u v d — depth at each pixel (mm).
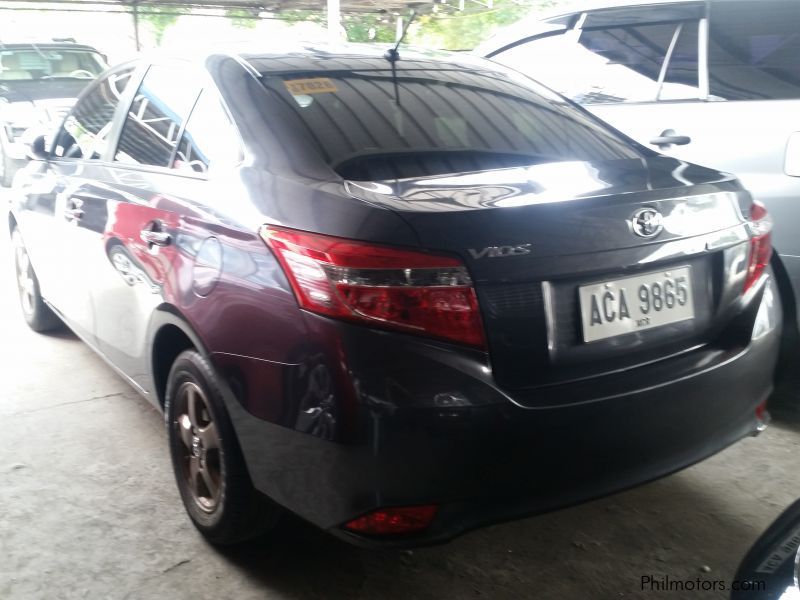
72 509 2945
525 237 2061
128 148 3275
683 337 2375
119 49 18938
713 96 4090
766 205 3738
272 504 2510
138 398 3908
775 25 4004
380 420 1979
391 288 1983
